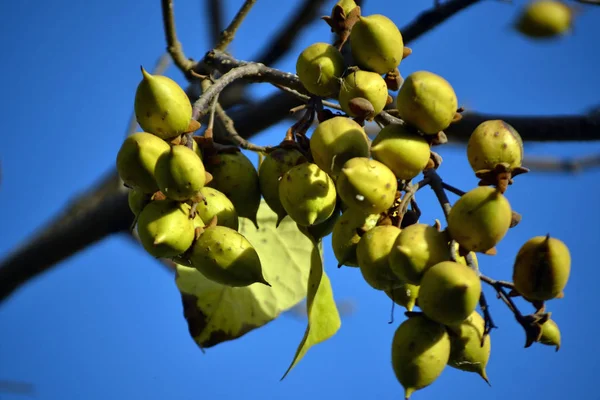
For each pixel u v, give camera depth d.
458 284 0.87
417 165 0.92
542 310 0.90
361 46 0.96
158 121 0.93
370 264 0.91
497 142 0.92
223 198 0.96
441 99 0.92
